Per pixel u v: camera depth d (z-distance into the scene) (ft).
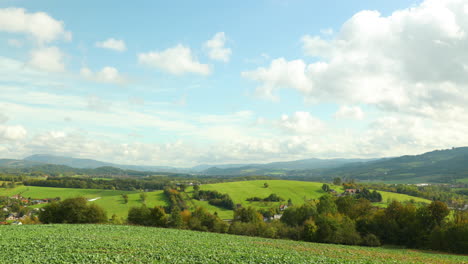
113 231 175.73
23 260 87.20
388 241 230.48
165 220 264.72
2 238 128.77
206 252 112.47
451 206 415.03
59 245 113.09
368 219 247.91
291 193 542.98
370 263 115.44
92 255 95.91
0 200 437.58
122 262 89.61
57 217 239.30
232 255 108.99
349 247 185.57
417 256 157.99
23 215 394.32
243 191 559.38
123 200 486.38
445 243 199.00
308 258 116.47
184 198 503.20
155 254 102.89
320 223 227.20
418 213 228.02
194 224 273.54
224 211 442.09
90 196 529.45
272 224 269.23
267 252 126.72
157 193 549.95
